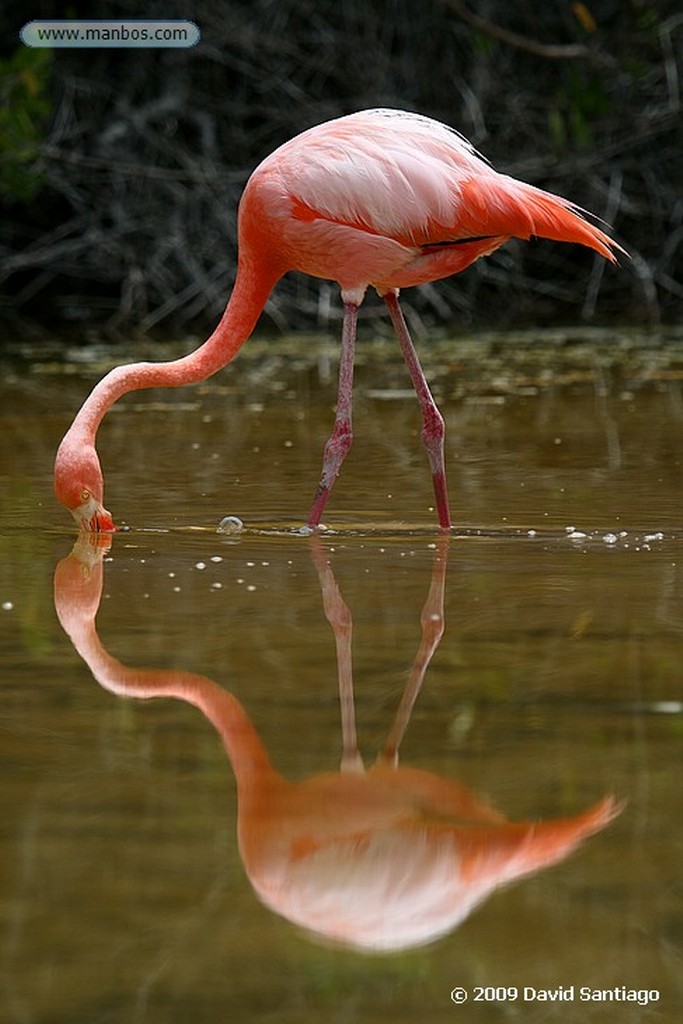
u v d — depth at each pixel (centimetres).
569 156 2733
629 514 1072
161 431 1509
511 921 463
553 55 2553
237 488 1195
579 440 1420
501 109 2828
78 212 2802
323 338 2488
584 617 785
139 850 506
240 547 981
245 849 507
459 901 473
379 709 639
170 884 482
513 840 513
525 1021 423
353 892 479
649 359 2075
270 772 572
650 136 2830
